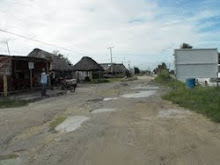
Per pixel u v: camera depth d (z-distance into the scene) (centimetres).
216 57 2450
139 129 1000
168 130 980
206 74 2466
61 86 3172
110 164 655
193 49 2464
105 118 1247
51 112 1505
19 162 698
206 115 1255
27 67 3080
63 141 873
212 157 688
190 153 721
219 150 743
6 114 1466
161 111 1423
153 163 654
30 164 677
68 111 1523
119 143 823
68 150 773
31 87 2998
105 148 779
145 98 2108
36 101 2091
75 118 1291
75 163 669
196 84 2586
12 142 898
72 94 2714
